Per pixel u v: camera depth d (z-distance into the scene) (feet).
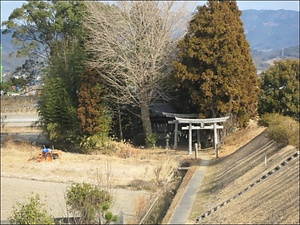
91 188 53.26
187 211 56.24
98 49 109.70
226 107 99.50
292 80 86.22
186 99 110.22
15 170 90.07
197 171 81.10
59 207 64.18
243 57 101.24
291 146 62.28
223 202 54.49
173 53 112.37
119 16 111.75
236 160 76.02
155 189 71.72
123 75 110.01
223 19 102.32
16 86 196.13
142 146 114.32
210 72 99.30
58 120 113.91
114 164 94.63
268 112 87.71
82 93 109.50
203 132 108.78
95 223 50.52
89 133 109.40
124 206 63.36
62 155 105.29
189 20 113.19
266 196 48.01
